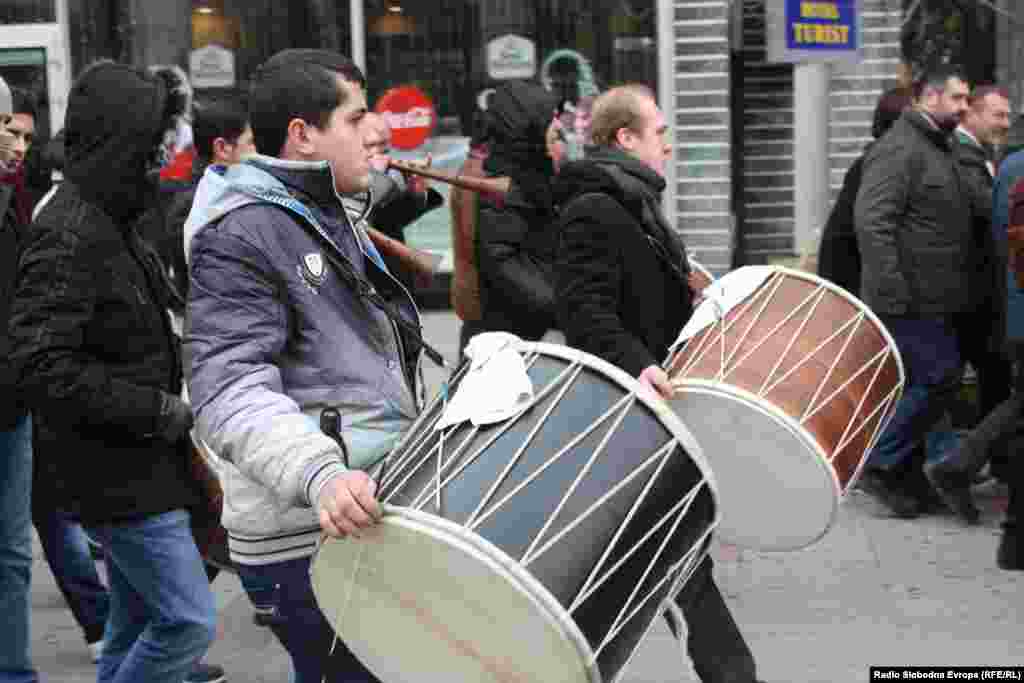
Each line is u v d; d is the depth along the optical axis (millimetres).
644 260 5219
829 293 5066
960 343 8648
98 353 4367
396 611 3344
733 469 4852
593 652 3201
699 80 12711
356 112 3898
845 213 8703
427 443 3410
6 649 5266
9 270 5281
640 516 3328
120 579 4715
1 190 5277
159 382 4465
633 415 3416
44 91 13086
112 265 4359
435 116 13352
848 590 7059
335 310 3807
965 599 6859
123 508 4398
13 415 5090
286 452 3402
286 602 3934
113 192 4398
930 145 8211
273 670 6172
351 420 3797
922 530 8102
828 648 6238
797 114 9633
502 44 13219
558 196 5395
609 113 5438
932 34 13586
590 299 5141
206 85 13359
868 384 4914
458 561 3146
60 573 6121
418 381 4066
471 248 6723
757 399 4652
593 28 13055
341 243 3896
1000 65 13578
